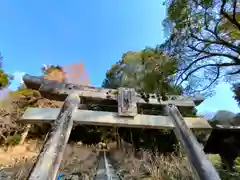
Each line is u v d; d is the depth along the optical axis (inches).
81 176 114.3
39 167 50.3
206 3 165.0
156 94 113.3
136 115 88.2
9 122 285.4
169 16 195.6
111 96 104.4
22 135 285.1
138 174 128.4
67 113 79.6
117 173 119.8
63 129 68.5
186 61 220.1
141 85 226.8
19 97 310.3
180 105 110.1
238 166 128.2
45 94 104.8
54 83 107.7
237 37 199.6
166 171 133.7
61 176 113.3
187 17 183.0
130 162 164.9
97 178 102.1
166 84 210.1
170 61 215.6
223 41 193.8
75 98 95.0
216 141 159.9
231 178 130.0
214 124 147.3
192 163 60.9
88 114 83.6
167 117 91.7
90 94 103.5
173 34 213.9
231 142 154.3
